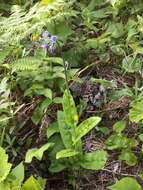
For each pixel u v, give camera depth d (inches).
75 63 36.2
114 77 35.3
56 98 32.0
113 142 30.1
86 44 37.2
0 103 31.9
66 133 28.7
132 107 31.0
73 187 28.9
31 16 34.6
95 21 39.6
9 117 30.6
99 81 33.1
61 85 33.4
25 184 25.9
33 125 32.6
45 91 32.2
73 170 28.8
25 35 34.1
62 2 36.9
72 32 37.3
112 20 40.3
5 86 32.4
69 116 28.7
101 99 33.2
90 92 33.7
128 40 36.6
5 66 34.1
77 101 33.6
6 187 26.1
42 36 36.0
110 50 37.2
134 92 33.6
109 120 32.5
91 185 28.6
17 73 34.0
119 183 25.4
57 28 37.3
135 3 40.3
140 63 34.6
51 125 30.8
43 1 36.8
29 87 33.9
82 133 27.9
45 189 29.1
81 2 43.9
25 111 33.1
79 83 34.0
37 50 34.3
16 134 31.9
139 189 25.3
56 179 29.4
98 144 30.8
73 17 40.5
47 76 33.3
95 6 42.4
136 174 28.6
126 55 36.8
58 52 36.5
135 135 30.8
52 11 36.4
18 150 31.2
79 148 28.4
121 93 32.7
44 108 32.0
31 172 29.8
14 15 35.9
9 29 34.2
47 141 31.1
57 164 29.0
